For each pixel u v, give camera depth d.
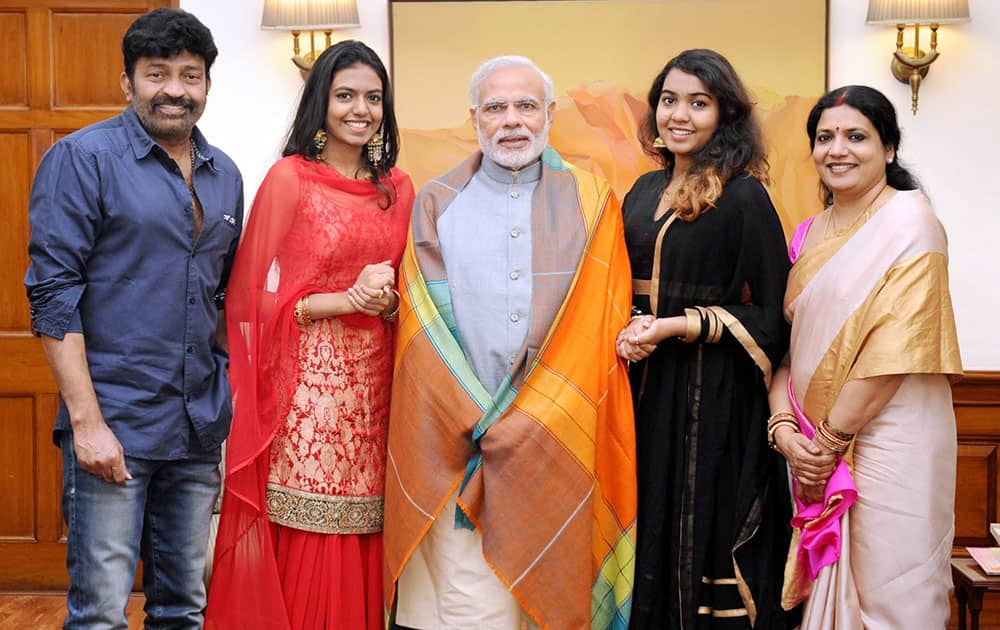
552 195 2.64
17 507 4.11
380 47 3.98
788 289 2.61
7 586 4.12
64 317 2.38
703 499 2.57
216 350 2.68
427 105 3.96
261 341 2.62
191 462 2.58
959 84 3.84
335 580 2.63
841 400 2.46
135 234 2.45
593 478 2.52
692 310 2.56
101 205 2.43
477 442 2.52
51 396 4.08
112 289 2.45
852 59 3.87
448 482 2.50
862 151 2.52
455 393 2.49
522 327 2.54
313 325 2.62
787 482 2.65
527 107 2.59
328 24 3.79
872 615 2.46
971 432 3.83
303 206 2.62
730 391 2.60
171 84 2.44
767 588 2.59
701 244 2.59
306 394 2.61
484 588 2.56
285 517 2.62
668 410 2.60
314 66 2.68
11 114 4.05
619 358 2.59
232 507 2.64
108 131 2.47
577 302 2.57
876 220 2.50
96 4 4.03
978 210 3.86
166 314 2.48
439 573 2.58
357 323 2.64
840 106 2.54
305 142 2.68
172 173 2.50
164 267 2.48
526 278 2.56
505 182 2.65
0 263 4.07
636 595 2.61
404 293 2.61
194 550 2.60
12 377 4.08
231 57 3.98
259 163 4.00
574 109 3.93
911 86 3.81
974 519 3.84
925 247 2.44
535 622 2.51
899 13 3.68
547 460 2.47
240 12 3.97
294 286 2.61
